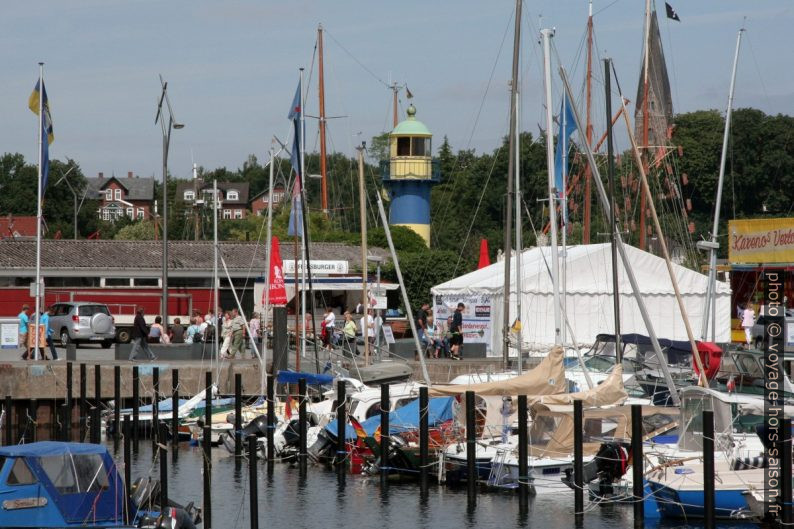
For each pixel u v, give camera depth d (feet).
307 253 292.20
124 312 462.19
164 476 176.55
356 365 271.90
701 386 217.97
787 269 312.50
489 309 342.03
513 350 312.71
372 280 415.23
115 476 163.94
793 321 266.98
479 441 208.95
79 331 380.17
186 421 273.75
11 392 291.58
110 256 479.41
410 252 526.57
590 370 264.11
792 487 172.24
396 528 181.37
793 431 184.55
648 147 403.54
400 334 398.62
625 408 208.23
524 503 189.98
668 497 177.58
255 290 399.85
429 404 225.97
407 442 218.79
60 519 158.92
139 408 277.85
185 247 500.33
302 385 235.61
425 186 599.16
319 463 240.32
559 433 202.80
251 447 166.71
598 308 335.47
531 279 336.90
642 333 336.70
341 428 226.99
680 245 490.08
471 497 196.24
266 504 200.34
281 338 283.79
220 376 300.20
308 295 430.61
